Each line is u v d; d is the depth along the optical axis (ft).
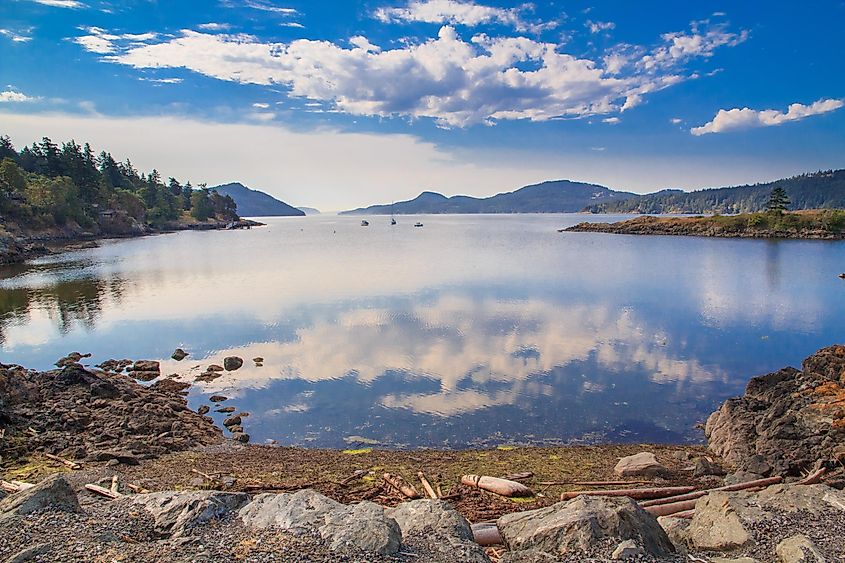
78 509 32.32
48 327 121.80
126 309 140.15
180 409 70.74
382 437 61.62
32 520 30.01
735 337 104.94
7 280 192.75
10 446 53.42
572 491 46.24
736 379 80.48
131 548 27.17
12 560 25.27
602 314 127.13
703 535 32.45
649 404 70.79
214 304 145.38
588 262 242.78
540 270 213.66
